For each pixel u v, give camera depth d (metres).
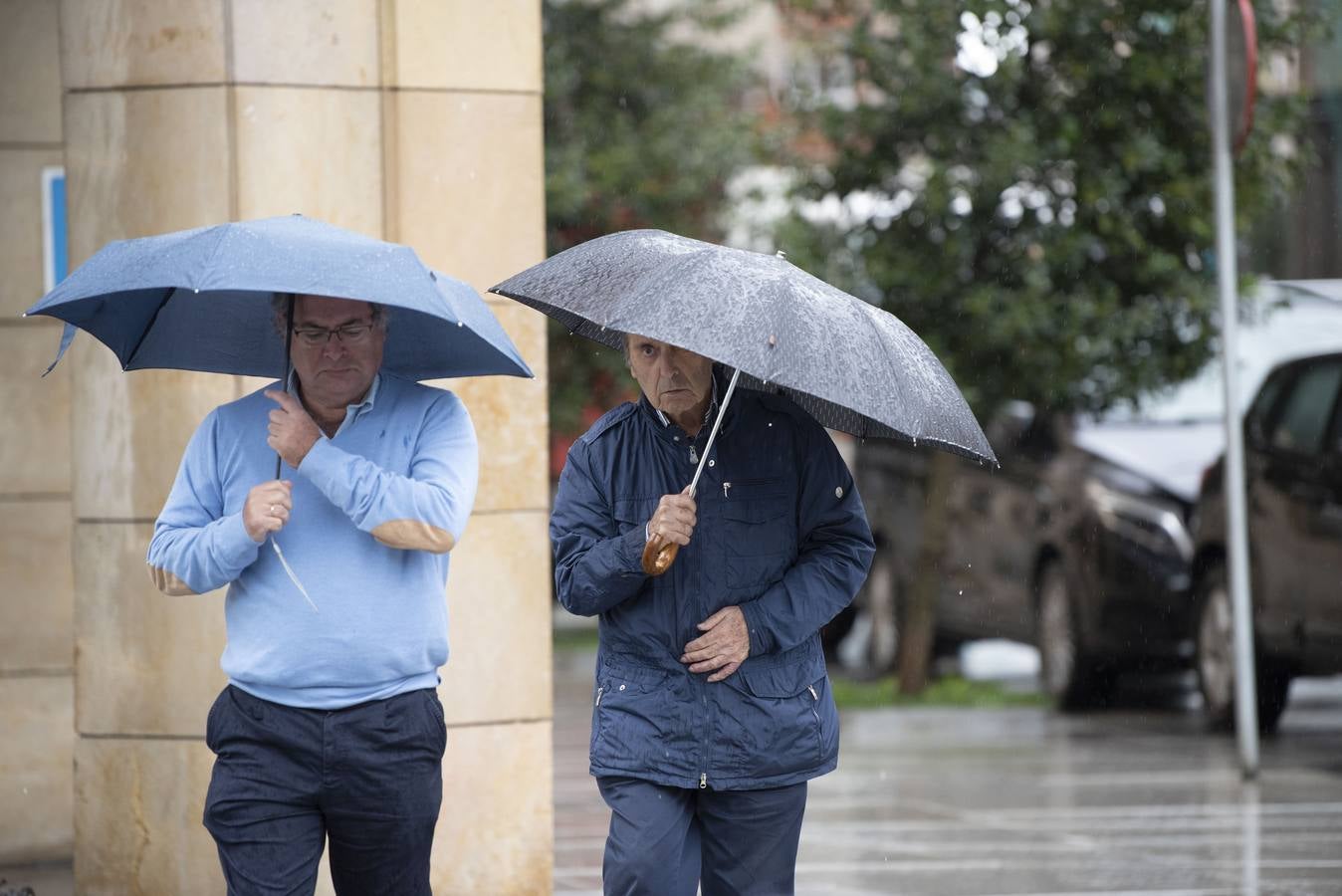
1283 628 18.72
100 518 10.49
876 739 20.56
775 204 30.36
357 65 10.55
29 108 12.95
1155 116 22.22
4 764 12.98
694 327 6.84
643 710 7.45
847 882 12.55
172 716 10.41
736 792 7.54
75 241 10.52
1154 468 21.86
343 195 10.53
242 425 7.27
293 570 7.02
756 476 7.55
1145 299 22.61
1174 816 14.99
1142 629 21.20
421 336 7.61
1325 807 15.27
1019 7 21.98
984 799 16.11
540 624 10.82
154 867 10.45
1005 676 26.84
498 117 10.78
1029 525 22.89
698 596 7.45
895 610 26.80
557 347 30.20
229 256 6.67
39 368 13.02
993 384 22.73
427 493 6.98
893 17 23.12
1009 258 22.38
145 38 10.38
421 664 7.14
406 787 7.11
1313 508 18.38
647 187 30.59
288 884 7.06
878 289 22.91
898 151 23.23
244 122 10.37
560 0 31.34
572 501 7.61
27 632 13.02
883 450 27.23
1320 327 22.97
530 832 10.80
